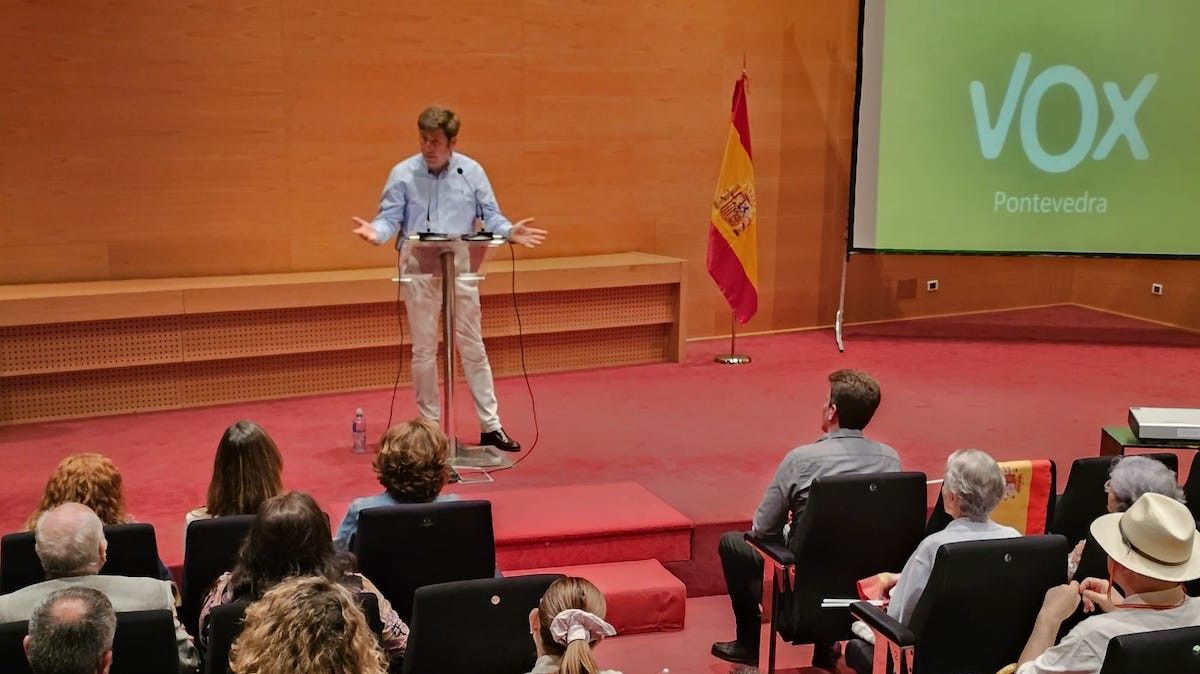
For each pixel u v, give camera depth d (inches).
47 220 265.4
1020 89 337.7
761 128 345.1
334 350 281.6
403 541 136.7
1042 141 340.8
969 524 127.3
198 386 270.5
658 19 324.2
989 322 377.4
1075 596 119.9
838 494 143.7
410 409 269.1
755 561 162.6
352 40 287.6
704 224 342.6
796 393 286.7
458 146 305.1
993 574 119.6
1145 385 297.0
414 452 143.5
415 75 296.4
